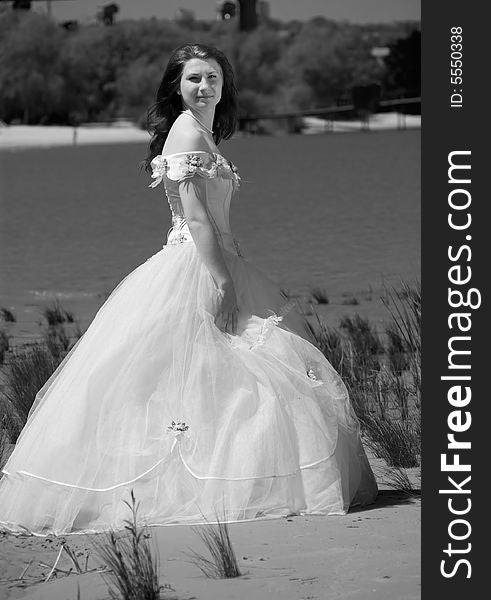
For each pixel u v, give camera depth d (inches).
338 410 230.5
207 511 215.0
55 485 221.0
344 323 515.2
